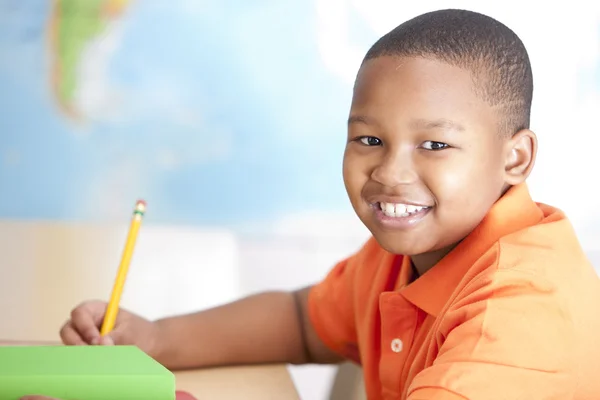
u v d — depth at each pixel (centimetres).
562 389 90
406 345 108
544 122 470
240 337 128
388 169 97
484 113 99
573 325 93
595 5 468
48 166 495
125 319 120
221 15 496
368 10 491
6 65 496
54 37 496
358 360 135
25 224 167
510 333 88
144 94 498
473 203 99
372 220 101
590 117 469
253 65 495
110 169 497
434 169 96
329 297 132
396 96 97
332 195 494
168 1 495
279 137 495
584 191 468
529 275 93
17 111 496
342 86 495
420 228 99
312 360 136
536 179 468
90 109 497
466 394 84
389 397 110
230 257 164
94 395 83
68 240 163
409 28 101
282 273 425
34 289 148
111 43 497
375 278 123
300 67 495
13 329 136
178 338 123
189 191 495
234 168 495
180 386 115
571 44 471
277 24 494
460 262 103
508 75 101
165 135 497
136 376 84
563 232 104
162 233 169
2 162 495
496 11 476
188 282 157
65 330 117
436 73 97
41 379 82
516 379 86
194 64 498
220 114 497
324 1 494
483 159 99
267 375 121
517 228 103
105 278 154
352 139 101
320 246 471
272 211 493
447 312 94
